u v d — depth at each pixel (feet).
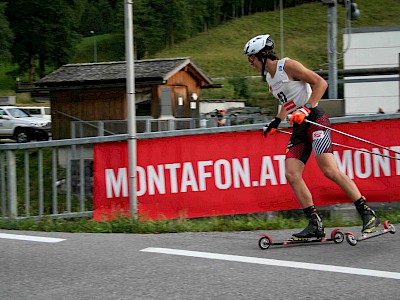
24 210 23.17
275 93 16.94
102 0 408.87
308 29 342.44
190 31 350.23
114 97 76.18
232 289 12.51
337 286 12.57
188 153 21.54
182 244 16.99
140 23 324.39
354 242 15.96
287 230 19.11
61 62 254.68
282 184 21.62
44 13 247.09
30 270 14.53
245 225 19.63
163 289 12.62
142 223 19.74
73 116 78.84
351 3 51.55
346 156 21.57
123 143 21.65
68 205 22.61
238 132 21.53
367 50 72.02
